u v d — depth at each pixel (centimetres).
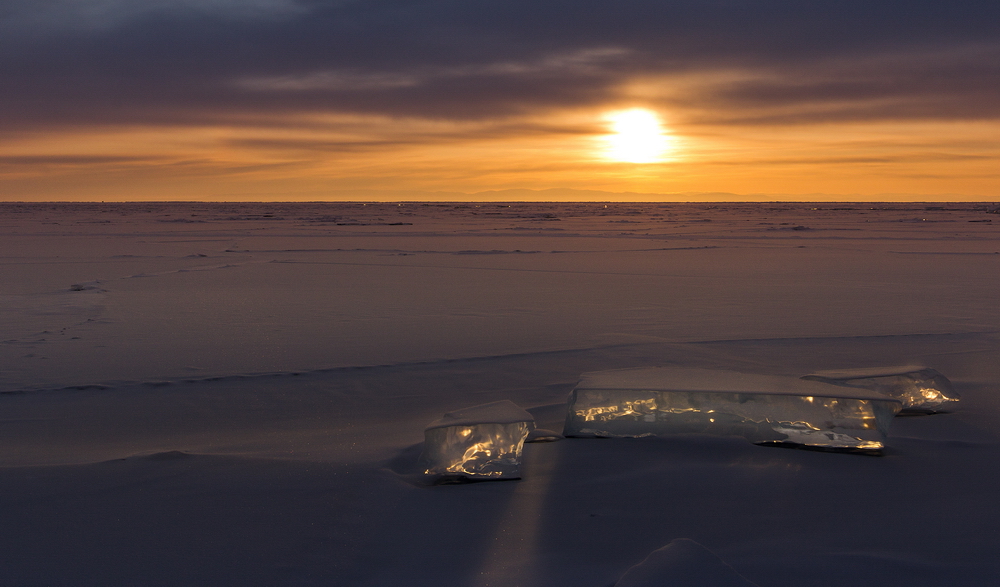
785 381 372
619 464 307
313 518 253
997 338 684
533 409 435
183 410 453
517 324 794
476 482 291
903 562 214
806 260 1825
